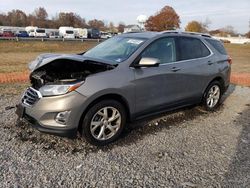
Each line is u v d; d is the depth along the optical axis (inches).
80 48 1513.3
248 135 197.8
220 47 261.0
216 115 241.9
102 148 169.0
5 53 1121.4
